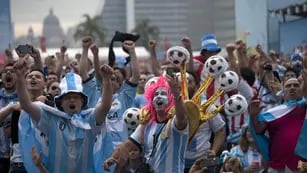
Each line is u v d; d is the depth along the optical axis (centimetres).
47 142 1645
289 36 3956
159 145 1590
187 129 1580
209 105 1669
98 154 1817
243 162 2014
